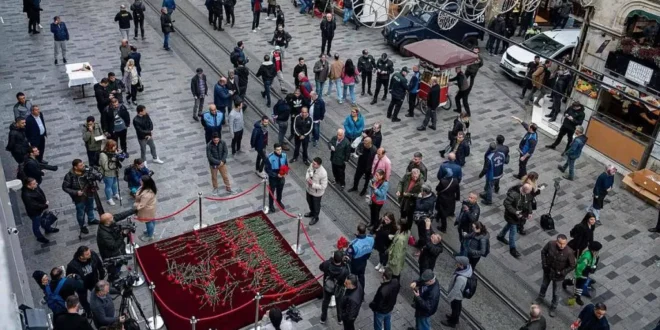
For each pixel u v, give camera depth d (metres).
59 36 20.25
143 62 21.30
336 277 10.91
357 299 10.28
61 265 12.34
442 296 12.56
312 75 21.70
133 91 18.53
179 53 22.25
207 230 13.71
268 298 11.91
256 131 15.16
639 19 17.31
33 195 12.41
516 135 19.02
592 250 12.16
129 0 26.83
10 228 9.41
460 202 15.61
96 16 24.92
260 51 22.95
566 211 15.69
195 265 12.65
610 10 17.44
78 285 10.12
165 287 12.02
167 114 18.30
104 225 11.22
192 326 10.13
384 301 10.49
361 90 21.09
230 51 22.69
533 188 13.53
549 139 19.20
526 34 24.48
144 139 15.43
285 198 15.11
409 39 23.59
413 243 13.77
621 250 14.51
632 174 16.95
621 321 12.45
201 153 16.62
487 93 21.73
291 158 16.72
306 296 12.06
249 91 20.06
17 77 19.67
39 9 22.69
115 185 14.16
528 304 12.61
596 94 18.14
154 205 12.82
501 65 22.86
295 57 22.80
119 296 11.72
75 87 19.38
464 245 12.34
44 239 12.89
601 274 13.70
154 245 13.12
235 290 12.09
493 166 15.19
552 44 22.44
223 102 17.48
